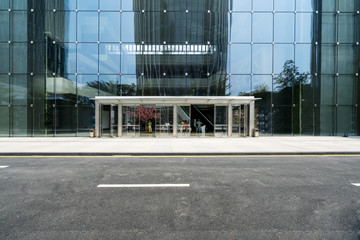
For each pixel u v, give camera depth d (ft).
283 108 52.80
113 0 52.75
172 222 9.80
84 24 52.44
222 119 52.29
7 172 18.92
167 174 18.20
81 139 45.27
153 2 52.75
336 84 52.75
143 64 52.75
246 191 13.97
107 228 9.25
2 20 52.19
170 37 52.85
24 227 9.34
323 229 9.20
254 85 52.95
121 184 15.44
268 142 39.55
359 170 19.75
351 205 11.76
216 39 52.90
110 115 51.96
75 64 52.29
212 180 16.43
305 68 53.01
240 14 52.95
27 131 52.03
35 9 52.03
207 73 52.65
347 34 52.75
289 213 10.76
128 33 52.75
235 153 27.96
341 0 52.90
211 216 10.41
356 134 52.75
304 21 53.01
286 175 17.95
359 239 8.41
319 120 52.80
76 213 10.74
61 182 15.93
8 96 52.11
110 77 52.60
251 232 8.94
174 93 52.54
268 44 53.01
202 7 52.90
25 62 52.13
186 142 39.52
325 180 16.53
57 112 52.06
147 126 51.80
